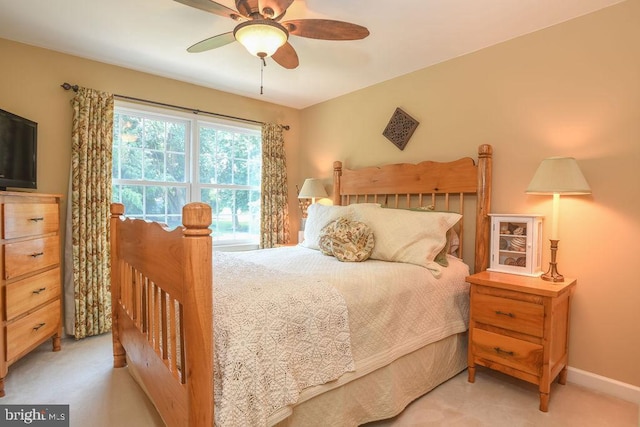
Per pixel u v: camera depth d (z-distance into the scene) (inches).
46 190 104.4
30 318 85.3
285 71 119.6
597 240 80.2
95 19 86.7
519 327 74.5
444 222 89.7
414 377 74.9
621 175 76.9
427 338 77.3
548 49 87.2
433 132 111.7
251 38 67.3
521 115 92.0
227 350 45.3
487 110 98.6
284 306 53.9
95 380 81.4
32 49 101.5
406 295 73.7
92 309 107.7
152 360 62.2
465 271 93.0
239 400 44.1
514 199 93.2
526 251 84.9
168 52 105.8
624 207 76.6
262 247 150.7
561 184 75.0
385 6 78.4
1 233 75.5
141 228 66.1
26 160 94.4
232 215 149.3
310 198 152.3
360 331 63.5
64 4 79.9
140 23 88.6
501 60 95.7
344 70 117.3
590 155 80.9
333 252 93.7
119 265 86.9
